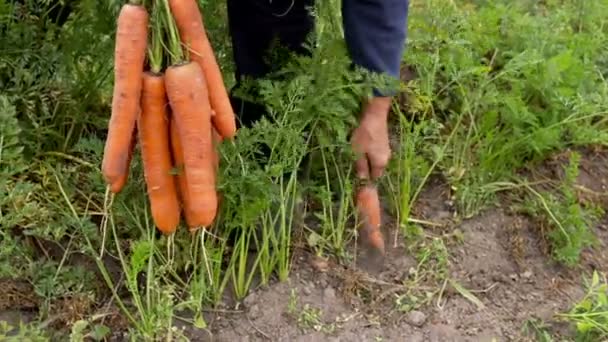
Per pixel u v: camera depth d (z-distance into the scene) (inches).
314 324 53.9
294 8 57.6
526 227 60.7
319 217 56.2
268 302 54.4
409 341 54.0
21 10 57.4
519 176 63.9
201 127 48.1
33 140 56.6
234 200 51.6
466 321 55.5
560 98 61.6
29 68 56.7
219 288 54.1
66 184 54.6
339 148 56.8
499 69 66.6
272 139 52.6
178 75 47.0
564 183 61.2
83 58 58.4
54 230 51.4
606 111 62.3
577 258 58.4
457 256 58.9
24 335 49.4
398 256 58.0
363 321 54.6
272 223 54.1
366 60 54.0
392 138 63.1
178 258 53.4
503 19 67.1
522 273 58.6
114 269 54.4
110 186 48.8
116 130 47.6
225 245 55.1
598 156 66.6
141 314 50.6
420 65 61.6
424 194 61.9
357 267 57.0
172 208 50.1
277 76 57.4
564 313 56.1
